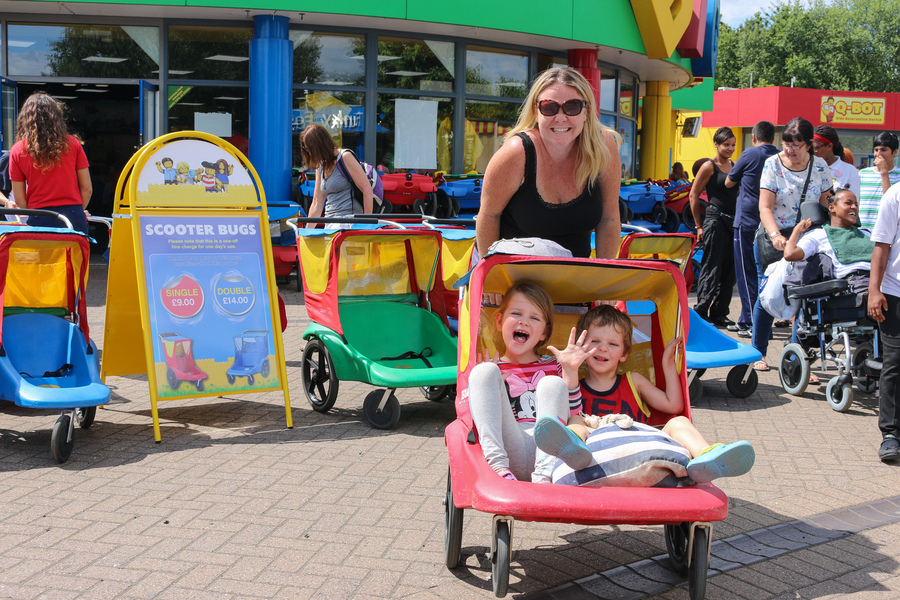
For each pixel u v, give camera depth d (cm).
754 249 884
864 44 6266
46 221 644
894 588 336
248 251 564
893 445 494
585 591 331
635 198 1363
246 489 435
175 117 1300
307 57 1315
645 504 289
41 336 545
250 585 330
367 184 744
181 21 1277
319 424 566
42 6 1216
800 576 346
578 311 410
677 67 1739
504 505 287
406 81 1370
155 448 505
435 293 648
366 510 409
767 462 498
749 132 3794
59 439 468
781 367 686
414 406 627
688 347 677
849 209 639
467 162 1438
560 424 292
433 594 325
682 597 327
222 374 546
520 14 1315
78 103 1650
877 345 620
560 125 365
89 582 330
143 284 530
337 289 586
